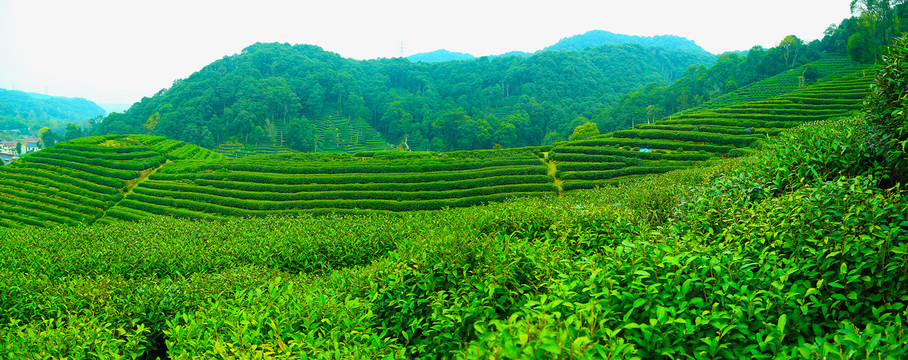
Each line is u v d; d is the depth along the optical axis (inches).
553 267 211.5
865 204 187.2
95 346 241.9
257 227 668.7
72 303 327.6
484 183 1918.1
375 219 625.9
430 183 1913.1
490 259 232.5
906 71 252.7
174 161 2625.5
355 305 226.4
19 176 2326.5
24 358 236.1
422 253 252.7
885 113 269.4
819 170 283.1
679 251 192.4
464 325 204.7
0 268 495.5
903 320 155.9
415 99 7032.5
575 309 156.3
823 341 128.8
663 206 361.4
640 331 162.1
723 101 3909.9
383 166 2114.9
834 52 4495.6
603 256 221.3
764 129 2181.3
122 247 548.1
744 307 156.7
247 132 5826.8
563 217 302.0
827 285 173.8
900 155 255.6
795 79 3745.1
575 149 2240.4
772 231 204.1
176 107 6299.2
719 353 152.2
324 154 2480.3
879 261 165.8
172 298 331.3
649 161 2030.0
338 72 7578.7
